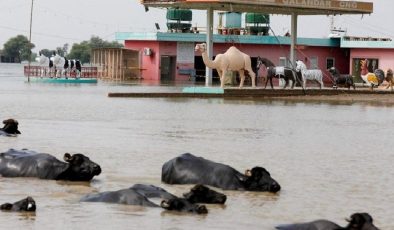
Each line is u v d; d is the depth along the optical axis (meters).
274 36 60.16
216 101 37.25
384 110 34.41
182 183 13.84
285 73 43.28
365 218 10.31
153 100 36.84
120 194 12.27
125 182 14.04
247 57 43.12
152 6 49.84
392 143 21.52
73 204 12.00
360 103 38.66
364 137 22.91
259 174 13.70
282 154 18.45
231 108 32.88
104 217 11.20
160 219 11.19
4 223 10.73
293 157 18.00
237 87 44.94
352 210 12.32
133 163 16.23
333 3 50.62
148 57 59.41
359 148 20.16
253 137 21.92
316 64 62.41
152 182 14.06
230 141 20.75
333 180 14.97
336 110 33.62
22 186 13.45
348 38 62.06
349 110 33.84
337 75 46.44
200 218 11.39
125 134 21.78
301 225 10.70
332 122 27.72
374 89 48.25
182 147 19.12
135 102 35.12
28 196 12.33
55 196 12.65
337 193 13.66
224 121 26.73
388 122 28.33
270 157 17.86
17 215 11.22
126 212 11.52
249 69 43.34
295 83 45.72
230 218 11.49
